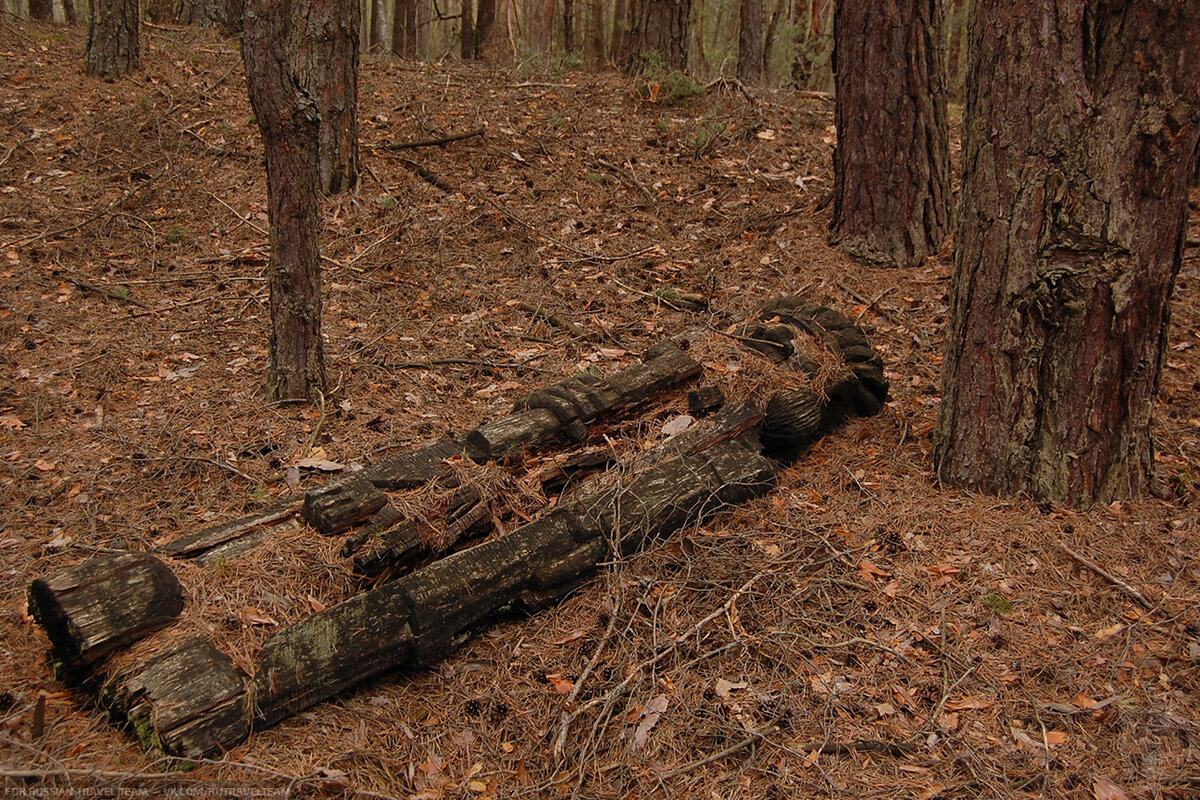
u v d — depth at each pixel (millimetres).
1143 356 3900
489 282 7082
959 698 3146
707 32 23562
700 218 8117
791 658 3326
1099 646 3344
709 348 4824
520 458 3908
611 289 6949
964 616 3506
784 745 2971
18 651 3285
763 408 4457
